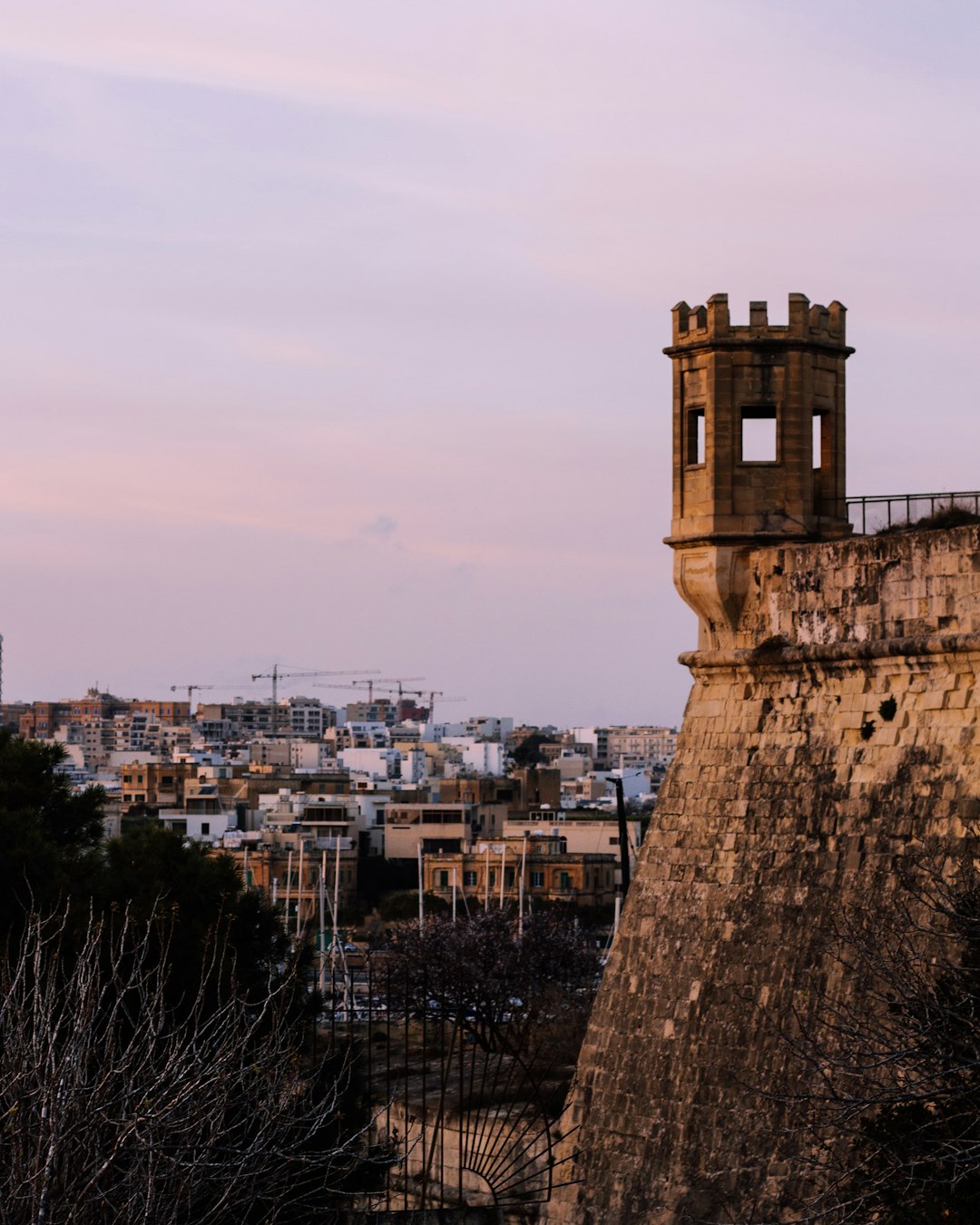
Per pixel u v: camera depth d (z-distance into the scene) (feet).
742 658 138.72
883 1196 101.65
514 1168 145.89
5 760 159.94
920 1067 102.17
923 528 137.80
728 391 140.36
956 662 122.72
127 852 145.89
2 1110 83.25
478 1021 199.52
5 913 134.00
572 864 652.89
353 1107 132.57
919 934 116.26
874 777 126.82
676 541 142.31
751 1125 126.00
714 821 138.82
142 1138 84.58
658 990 138.41
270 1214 96.58
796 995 126.52
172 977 125.90
